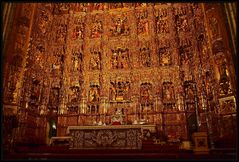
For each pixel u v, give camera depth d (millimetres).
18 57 12070
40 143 12789
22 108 12086
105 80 14945
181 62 14633
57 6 17484
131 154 8227
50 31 16516
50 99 14828
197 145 8594
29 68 13195
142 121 13117
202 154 7875
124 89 14695
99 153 8609
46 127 13984
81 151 8977
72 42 16391
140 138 9609
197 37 14297
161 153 8570
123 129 9789
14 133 11055
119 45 15883
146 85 14578
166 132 13102
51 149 9844
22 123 11875
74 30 16859
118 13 16891
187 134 12758
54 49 16297
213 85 12203
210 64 12703
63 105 14648
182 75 14203
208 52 12992
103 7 17234
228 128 10633
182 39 15078
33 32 13969
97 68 15500
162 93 14086
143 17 16406
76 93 15070
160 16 16234
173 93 14016
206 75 13102
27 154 8219
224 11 10344
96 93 14852
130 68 15023
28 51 13250
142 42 15609
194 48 14273
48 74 15344
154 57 14945
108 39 16156
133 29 16109
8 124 10664
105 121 13875
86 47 16125
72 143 9695
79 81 15195
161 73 14484
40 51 14812
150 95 14227
